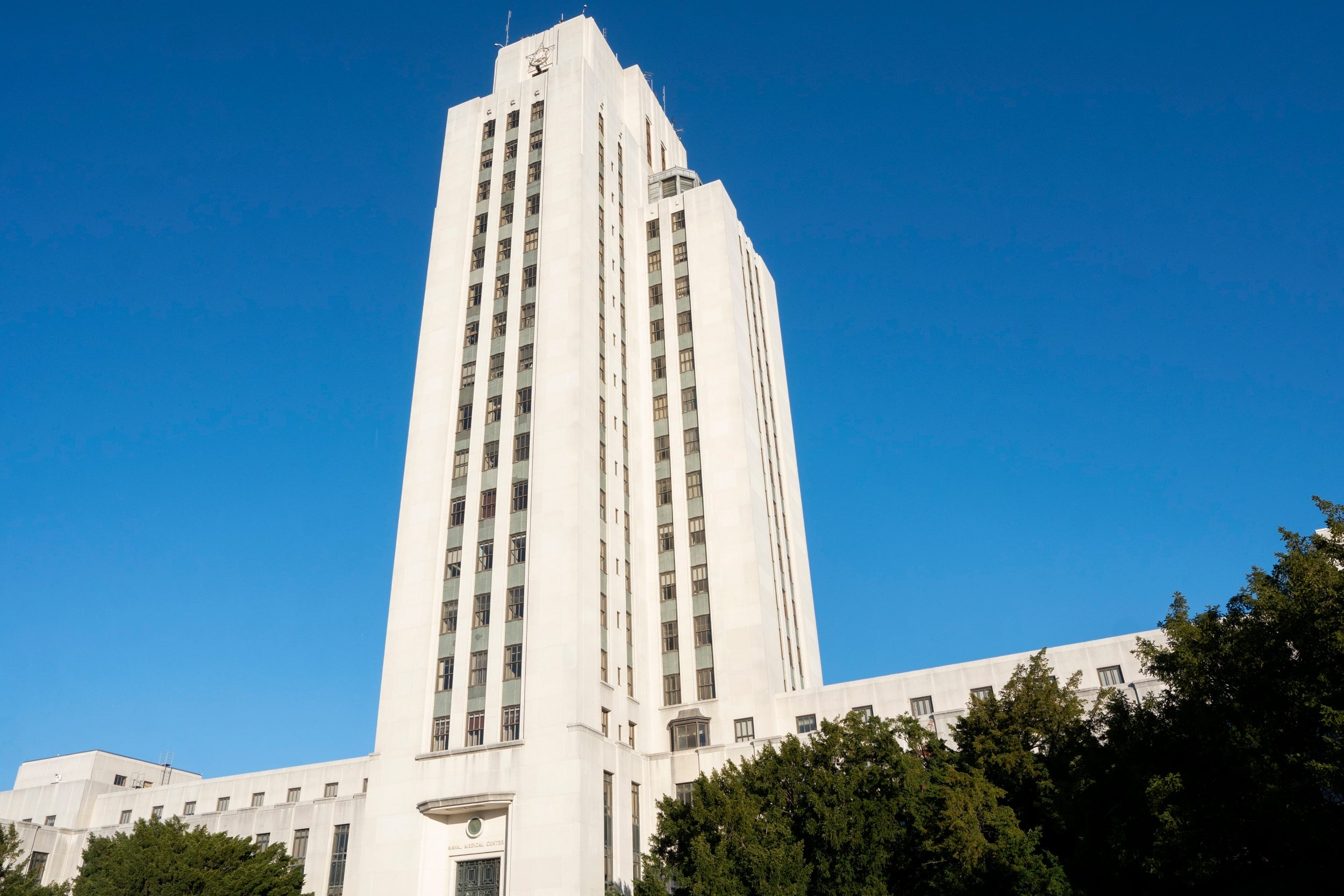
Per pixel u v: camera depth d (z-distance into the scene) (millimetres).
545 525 62344
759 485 74062
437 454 68375
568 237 72562
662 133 96875
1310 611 32969
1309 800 31953
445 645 61781
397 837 56812
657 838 44875
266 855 55594
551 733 55844
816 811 40688
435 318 74312
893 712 61188
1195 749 36750
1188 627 38594
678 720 63750
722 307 78750
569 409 65625
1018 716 44500
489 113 82500
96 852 61812
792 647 72438
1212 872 33688
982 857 37500
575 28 87062
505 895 52750
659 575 70562
